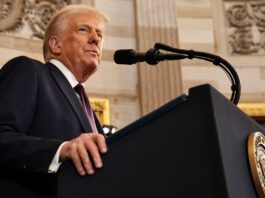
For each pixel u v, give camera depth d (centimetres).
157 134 150
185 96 148
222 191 135
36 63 223
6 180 189
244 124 163
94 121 240
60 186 162
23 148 174
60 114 208
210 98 144
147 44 595
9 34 544
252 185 152
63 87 221
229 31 639
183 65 606
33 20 561
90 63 250
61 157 165
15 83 203
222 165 137
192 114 146
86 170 157
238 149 151
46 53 262
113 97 569
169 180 144
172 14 617
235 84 229
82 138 163
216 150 139
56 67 233
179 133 146
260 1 651
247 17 646
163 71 586
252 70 623
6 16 550
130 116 569
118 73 580
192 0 642
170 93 579
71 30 255
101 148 156
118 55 238
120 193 151
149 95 574
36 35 558
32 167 171
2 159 178
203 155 141
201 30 632
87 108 241
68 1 584
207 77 607
